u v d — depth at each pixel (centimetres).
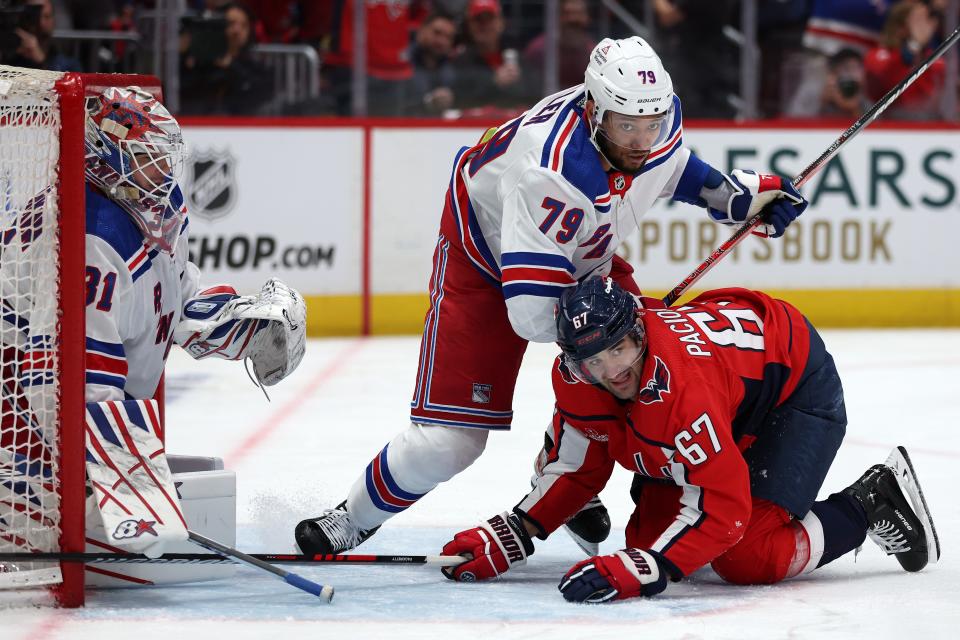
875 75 3138
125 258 1011
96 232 995
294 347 1148
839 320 3141
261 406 2120
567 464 1086
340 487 1490
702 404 960
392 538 1243
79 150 931
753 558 1030
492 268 1096
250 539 1223
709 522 978
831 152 1222
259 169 2973
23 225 980
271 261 2995
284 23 3052
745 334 1029
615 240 1109
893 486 1075
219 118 2947
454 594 1028
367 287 3048
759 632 903
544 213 1026
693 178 1194
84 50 2888
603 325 948
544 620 938
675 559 984
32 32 2822
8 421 991
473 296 1102
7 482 974
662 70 1019
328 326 3039
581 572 991
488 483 1516
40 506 975
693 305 1081
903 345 2847
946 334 3056
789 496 1026
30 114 962
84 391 947
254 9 3036
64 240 933
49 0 2827
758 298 1073
